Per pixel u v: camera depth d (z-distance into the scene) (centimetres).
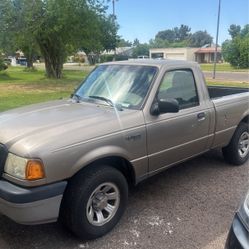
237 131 571
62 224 375
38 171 324
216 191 489
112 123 384
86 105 445
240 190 494
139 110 416
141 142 406
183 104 473
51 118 391
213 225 400
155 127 420
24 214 323
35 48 2845
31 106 466
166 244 364
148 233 384
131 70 468
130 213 426
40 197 326
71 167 342
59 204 338
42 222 333
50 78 2808
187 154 482
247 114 581
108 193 381
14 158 332
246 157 600
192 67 496
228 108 539
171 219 412
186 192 486
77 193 350
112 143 375
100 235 375
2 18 2455
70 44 2702
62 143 340
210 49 7650
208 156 634
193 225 400
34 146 330
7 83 2278
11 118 402
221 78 2756
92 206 368
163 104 414
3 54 3322
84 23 2514
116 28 3225
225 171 565
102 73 496
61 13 2389
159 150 432
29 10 2427
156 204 449
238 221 264
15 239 373
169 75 457
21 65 7138
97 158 361
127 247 359
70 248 358
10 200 322
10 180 334
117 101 438
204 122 495
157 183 515
